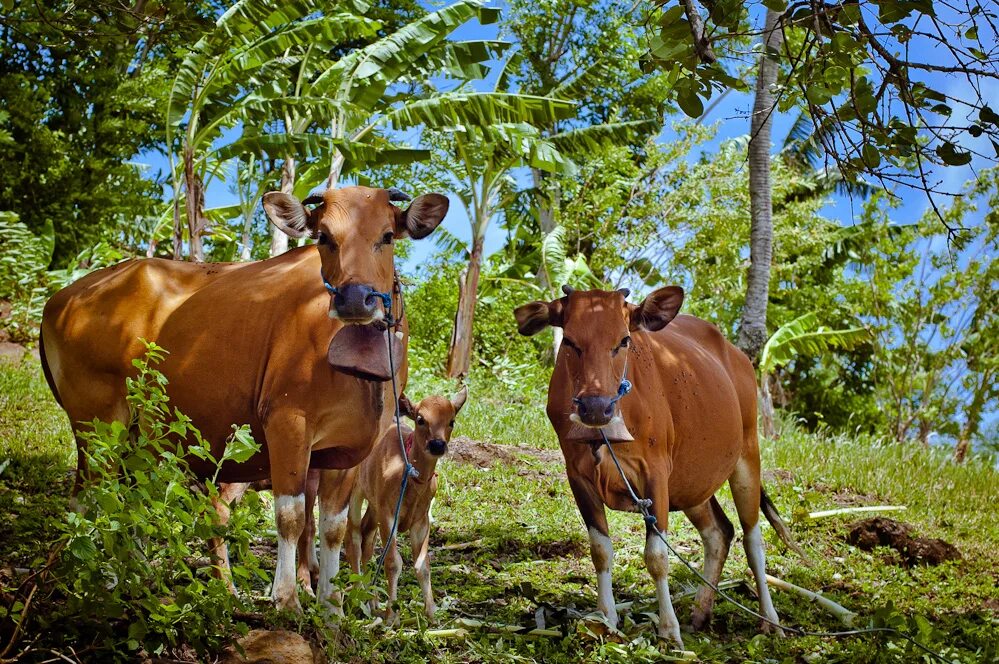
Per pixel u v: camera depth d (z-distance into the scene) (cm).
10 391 1146
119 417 559
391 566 563
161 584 410
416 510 578
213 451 537
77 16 683
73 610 406
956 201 2123
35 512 664
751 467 667
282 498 483
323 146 1290
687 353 621
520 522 870
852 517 990
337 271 477
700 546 843
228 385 518
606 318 536
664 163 2191
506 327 2042
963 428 2380
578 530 853
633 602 637
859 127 427
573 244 2227
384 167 1920
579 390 526
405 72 1520
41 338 593
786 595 700
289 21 1281
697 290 2236
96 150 1823
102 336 552
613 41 2147
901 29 395
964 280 2144
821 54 412
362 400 501
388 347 488
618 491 562
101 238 1823
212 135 1409
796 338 1716
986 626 635
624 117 2278
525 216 2250
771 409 1666
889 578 804
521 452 1150
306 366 492
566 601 636
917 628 552
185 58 1287
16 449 889
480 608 613
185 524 411
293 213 492
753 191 1501
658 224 2195
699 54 404
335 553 521
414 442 584
